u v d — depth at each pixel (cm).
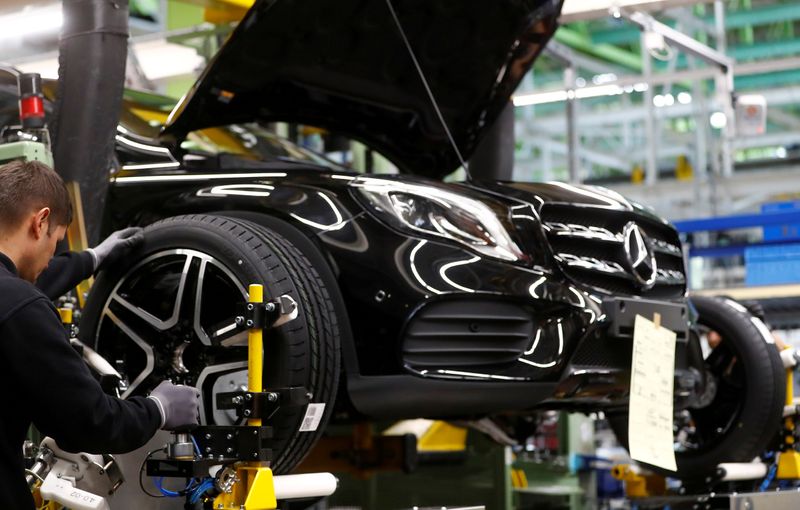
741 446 379
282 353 246
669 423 307
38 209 194
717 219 653
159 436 238
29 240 194
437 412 277
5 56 622
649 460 294
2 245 193
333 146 518
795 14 1048
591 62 1145
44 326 180
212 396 255
